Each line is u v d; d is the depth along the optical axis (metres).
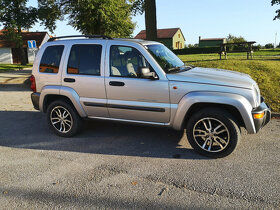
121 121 4.77
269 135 5.00
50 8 29.17
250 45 13.51
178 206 2.92
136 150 4.52
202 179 3.48
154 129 5.61
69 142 5.01
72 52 4.97
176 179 3.50
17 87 13.00
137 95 4.43
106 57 4.66
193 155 4.25
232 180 3.42
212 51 46.12
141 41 4.74
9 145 4.96
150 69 4.33
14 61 40.69
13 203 3.08
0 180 3.62
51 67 5.14
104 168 3.88
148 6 9.84
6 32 35.53
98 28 27.77
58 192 3.28
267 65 9.63
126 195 3.16
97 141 5.02
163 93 4.24
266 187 3.23
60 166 4.00
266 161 3.93
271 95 7.15
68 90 4.93
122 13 27.08
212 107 4.06
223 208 2.86
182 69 4.64
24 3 35.28
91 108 4.88
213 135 4.05
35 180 3.59
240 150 4.36
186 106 4.10
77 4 25.42
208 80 4.05
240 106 3.82
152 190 3.26
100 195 3.18
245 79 4.27
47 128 5.98
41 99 5.27
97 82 4.69
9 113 7.52
